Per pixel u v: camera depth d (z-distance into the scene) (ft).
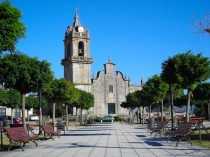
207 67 81.30
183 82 82.99
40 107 87.56
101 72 300.81
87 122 195.62
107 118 254.27
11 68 74.33
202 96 172.55
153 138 74.59
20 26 47.93
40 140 72.13
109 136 83.46
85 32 287.69
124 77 308.40
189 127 57.57
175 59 82.69
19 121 170.19
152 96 146.72
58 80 119.34
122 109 303.48
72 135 89.30
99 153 48.70
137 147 55.72
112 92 302.25
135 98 191.01
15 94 168.45
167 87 143.54
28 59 77.36
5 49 47.80
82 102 182.60
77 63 284.41
